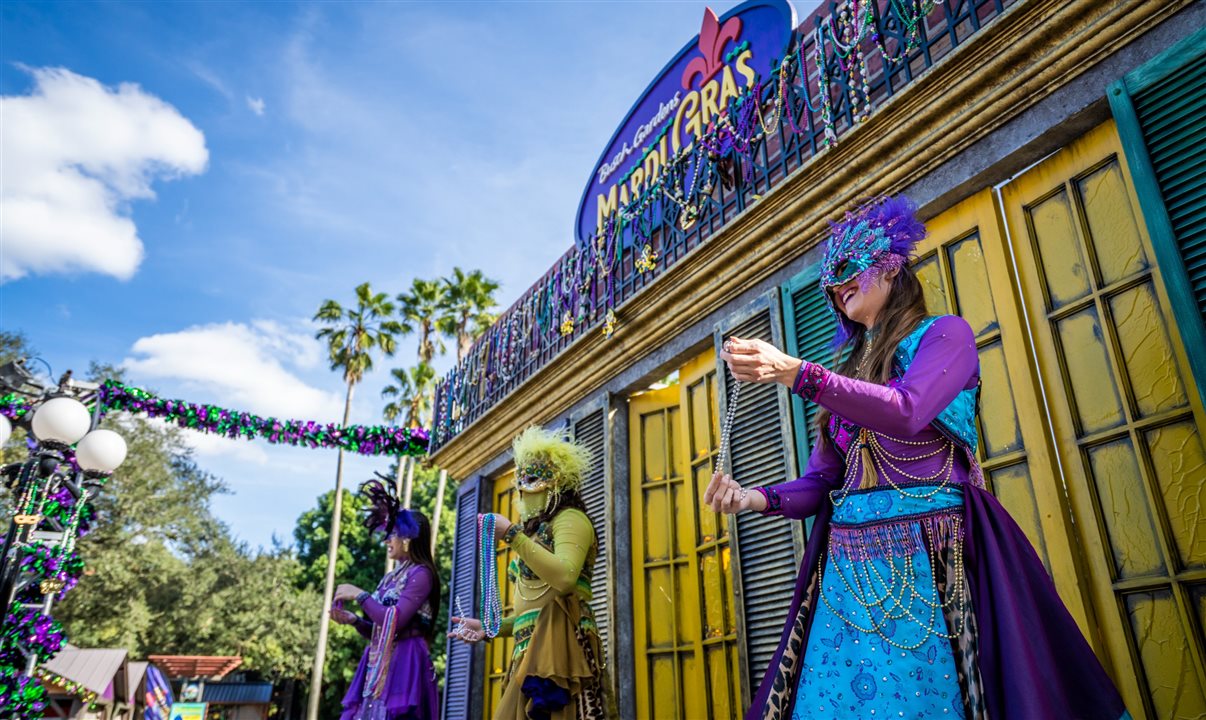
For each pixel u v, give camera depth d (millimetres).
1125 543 2418
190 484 28312
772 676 1613
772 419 3836
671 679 4332
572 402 5664
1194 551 2236
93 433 6641
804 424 3633
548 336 6152
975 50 2979
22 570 6344
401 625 3795
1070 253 2775
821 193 3627
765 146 4168
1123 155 2623
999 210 3057
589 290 5602
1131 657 2330
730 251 4156
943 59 3062
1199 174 2334
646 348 4895
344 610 3986
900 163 3297
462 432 7008
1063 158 2852
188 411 8930
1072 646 1361
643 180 5816
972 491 1533
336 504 29312
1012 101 2906
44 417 6543
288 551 36562
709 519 4336
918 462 1579
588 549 2920
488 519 2830
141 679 25109
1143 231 2545
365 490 4262
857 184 3488
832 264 1861
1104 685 1331
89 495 6809
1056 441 2680
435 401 8172
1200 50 2383
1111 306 2607
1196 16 2443
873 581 1519
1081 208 2760
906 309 1728
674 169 4992
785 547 3584
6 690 6020
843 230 1876
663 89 5934
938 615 1436
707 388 4516
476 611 6391
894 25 3539
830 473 1891
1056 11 2736
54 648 6395
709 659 4148
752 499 1826
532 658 2637
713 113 5059
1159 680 2258
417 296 31156
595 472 5188
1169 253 2355
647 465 4957
